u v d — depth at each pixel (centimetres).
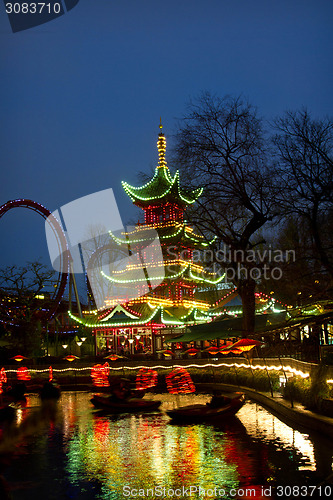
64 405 4144
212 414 2927
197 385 5103
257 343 3909
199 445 2322
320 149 3303
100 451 2305
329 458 1945
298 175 3319
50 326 8462
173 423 3005
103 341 7719
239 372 4647
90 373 6350
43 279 7775
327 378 2530
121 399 3606
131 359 6838
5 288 7688
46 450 2344
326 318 3058
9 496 1548
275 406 3056
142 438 2578
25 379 6012
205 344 7094
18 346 7362
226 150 3919
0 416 3162
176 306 7669
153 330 7238
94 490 1703
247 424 2781
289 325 3241
